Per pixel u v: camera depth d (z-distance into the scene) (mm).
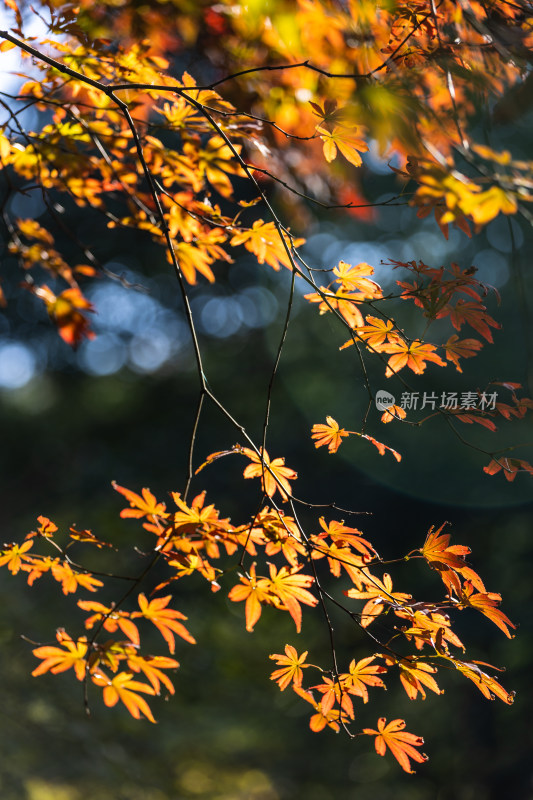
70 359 9883
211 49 1876
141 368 9391
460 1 1166
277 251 1869
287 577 1498
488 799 6734
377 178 5852
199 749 5988
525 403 1646
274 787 6668
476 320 1610
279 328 7973
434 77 1406
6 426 9414
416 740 1519
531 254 4449
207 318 9023
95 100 1958
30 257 2059
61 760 4984
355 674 1537
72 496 8875
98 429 9211
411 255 7793
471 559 6957
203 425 8422
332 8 1430
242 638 6234
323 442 1696
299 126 2008
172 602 6566
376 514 7242
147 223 2080
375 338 1634
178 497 1429
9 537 8789
